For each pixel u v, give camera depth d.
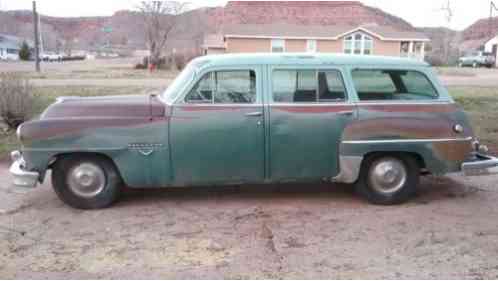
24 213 5.30
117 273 3.89
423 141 5.44
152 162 5.25
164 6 44.50
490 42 54.81
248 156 5.34
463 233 4.76
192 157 5.28
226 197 5.86
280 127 5.32
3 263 4.07
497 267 4.01
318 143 5.39
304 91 5.38
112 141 5.16
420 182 6.62
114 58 68.75
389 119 5.39
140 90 17.83
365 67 5.46
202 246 4.42
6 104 9.55
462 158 5.57
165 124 5.20
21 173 5.16
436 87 5.57
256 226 4.92
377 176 5.56
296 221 5.06
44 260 4.13
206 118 5.23
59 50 85.19
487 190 6.25
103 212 5.33
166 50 45.44
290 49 39.66
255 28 40.25
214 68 5.27
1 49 77.50
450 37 50.84
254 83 5.32
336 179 5.52
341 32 39.66
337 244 4.47
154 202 5.67
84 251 4.31
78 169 5.30
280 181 5.49
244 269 3.96
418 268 3.99
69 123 5.13
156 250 4.33
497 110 12.89
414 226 4.95
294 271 3.92
